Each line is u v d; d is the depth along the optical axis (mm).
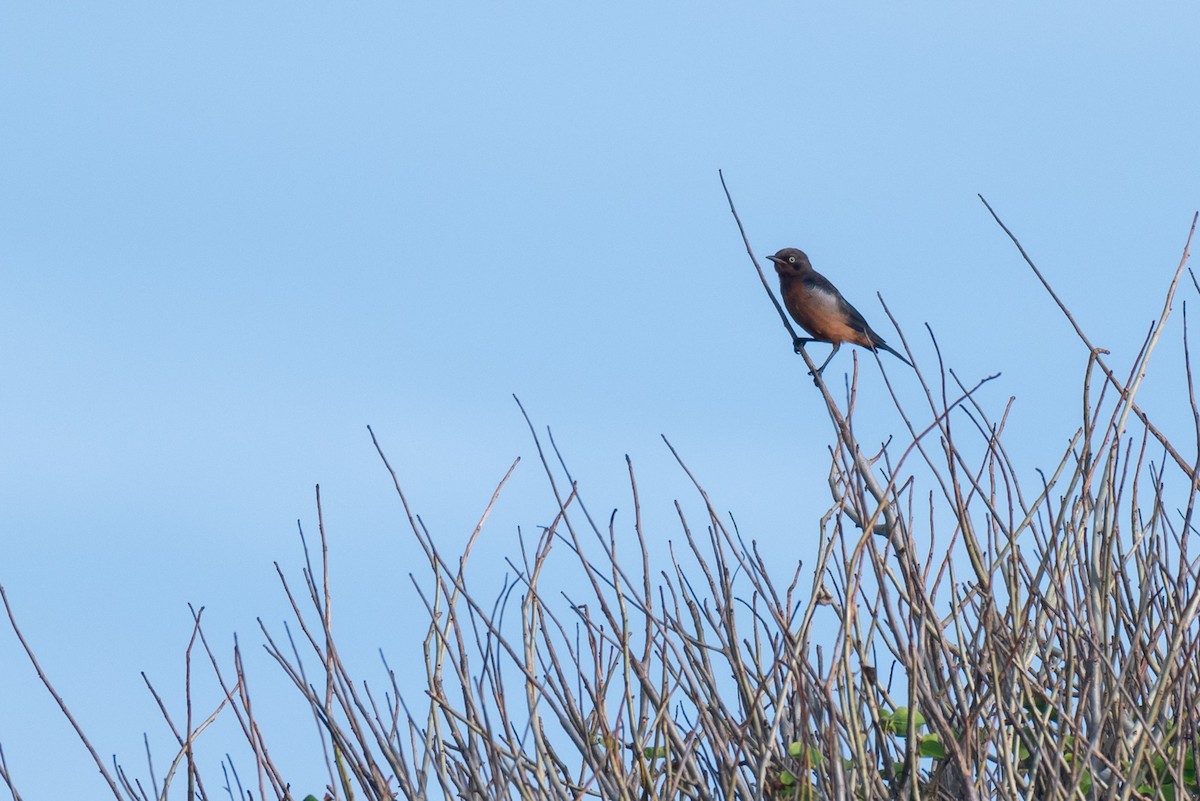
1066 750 8852
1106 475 9242
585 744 8891
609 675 9406
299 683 9086
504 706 9133
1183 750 8305
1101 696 8812
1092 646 8609
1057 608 8766
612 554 9383
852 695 8281
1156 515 9227
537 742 8891
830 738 8109
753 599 9383
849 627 8367
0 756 8406
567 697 9062
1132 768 8125
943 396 9500
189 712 8852
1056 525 9039
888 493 8922
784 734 9281
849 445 9531
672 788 8539
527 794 8656
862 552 8625
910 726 8180
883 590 8617
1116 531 9141
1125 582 9234
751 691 8977
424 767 9039
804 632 8586
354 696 9086
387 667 9258
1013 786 8125
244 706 8930
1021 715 8680
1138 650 8875
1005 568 9211
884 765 9016
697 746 9039
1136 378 9523
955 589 9047
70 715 8617
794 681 8750
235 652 9078
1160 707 8703
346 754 8867
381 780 8789
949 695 9156
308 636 9141
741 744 8500
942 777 9086
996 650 8875
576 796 8930
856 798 8625
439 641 9305
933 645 9242
